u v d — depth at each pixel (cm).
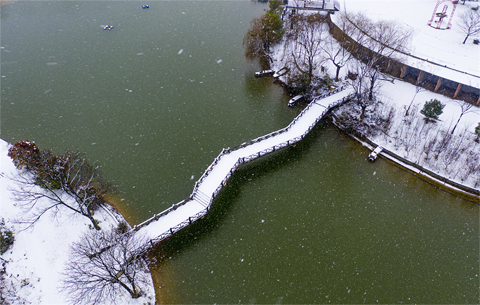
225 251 3069
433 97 4525
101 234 3062
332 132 4319
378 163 3894
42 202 3291
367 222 3284
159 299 2738
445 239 3128
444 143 3769
